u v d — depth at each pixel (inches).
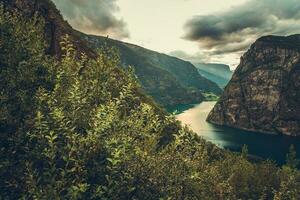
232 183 2832.2
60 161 602.5
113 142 586.9
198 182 784.9
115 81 862.5
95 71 844.6
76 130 649.0
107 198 549.0
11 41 724.7
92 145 590.2
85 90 752.3
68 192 529.7
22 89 693.3
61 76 764.6
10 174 589.6
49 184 543.8
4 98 634.8
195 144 807.7
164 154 721.0
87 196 574.9
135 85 882.1
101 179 589.9
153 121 748.6
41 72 755.4
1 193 581.3
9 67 705.6
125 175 576.1
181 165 698.8
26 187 567.2
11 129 625.6
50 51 3056.1
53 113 601.0
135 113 746.8
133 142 652.7
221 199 1133.1
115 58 927.0
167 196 617.0
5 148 611.2
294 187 1937.7
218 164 2508.6
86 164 588.4
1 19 739.4
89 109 716.0
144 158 640.4
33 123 622.5
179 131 751.1
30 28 794.2
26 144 595.2
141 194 612.4
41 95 663.8
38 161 602.2
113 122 649.6
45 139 589.9
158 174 647.8
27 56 735.1
